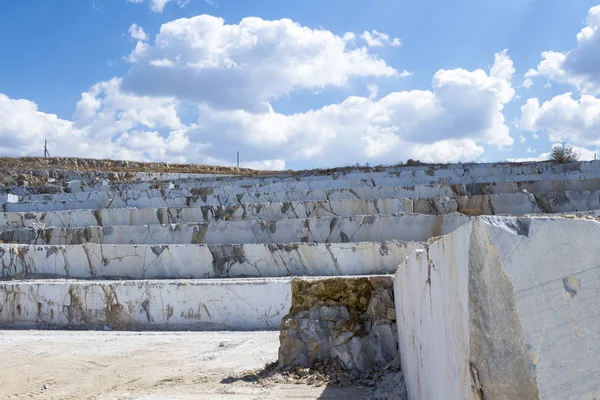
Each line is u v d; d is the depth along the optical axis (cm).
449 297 280
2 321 1311
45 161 3656
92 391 693
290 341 695
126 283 1259
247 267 1448
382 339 675
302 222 1605
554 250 222
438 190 1847
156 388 682
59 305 1287
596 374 212
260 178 2516
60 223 1903
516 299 218
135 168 3725
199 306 1207
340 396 565
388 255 1359
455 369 266
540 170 2236
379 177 2281
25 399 673
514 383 215
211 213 1822
